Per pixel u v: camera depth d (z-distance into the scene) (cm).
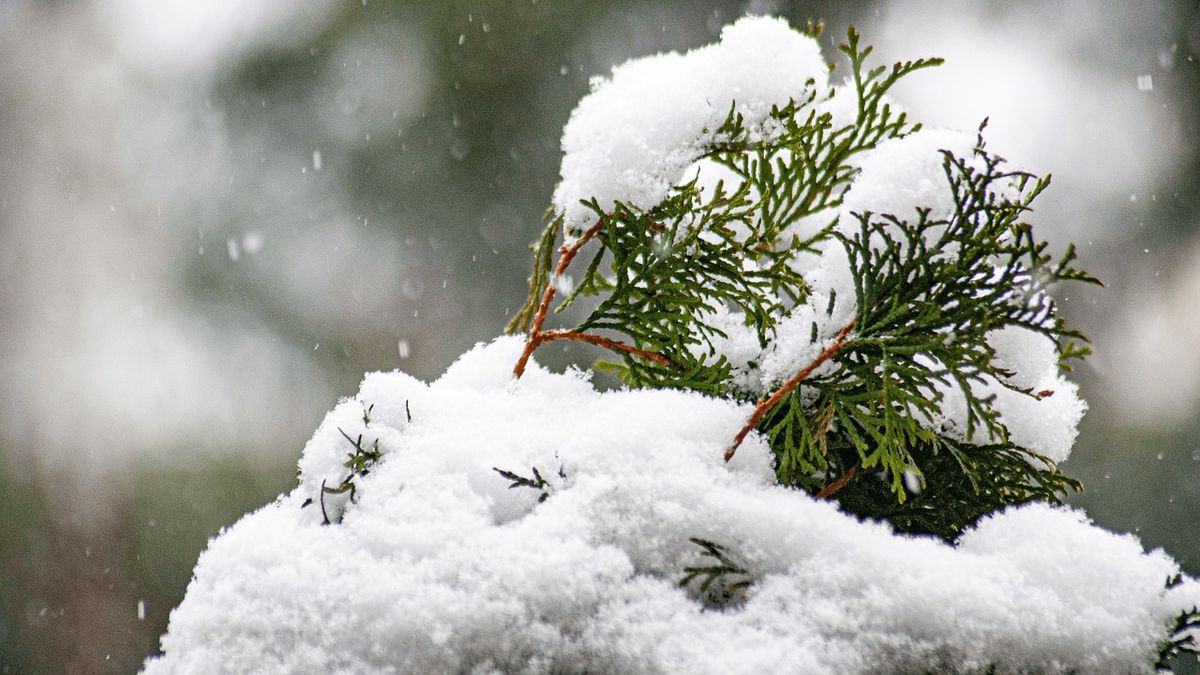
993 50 513
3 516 502
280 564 134
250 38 507
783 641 131
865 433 139
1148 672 131
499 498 135
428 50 494
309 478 136
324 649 132
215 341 496
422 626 132
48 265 534
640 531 133
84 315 521
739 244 140
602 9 496
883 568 132
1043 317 135
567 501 134
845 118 143
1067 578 132
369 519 134
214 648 133
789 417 137
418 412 137
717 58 141
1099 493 445
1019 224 135
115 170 529
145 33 541
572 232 141
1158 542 436
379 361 491
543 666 132
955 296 136
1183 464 443
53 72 560
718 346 140
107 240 528
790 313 140
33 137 552
